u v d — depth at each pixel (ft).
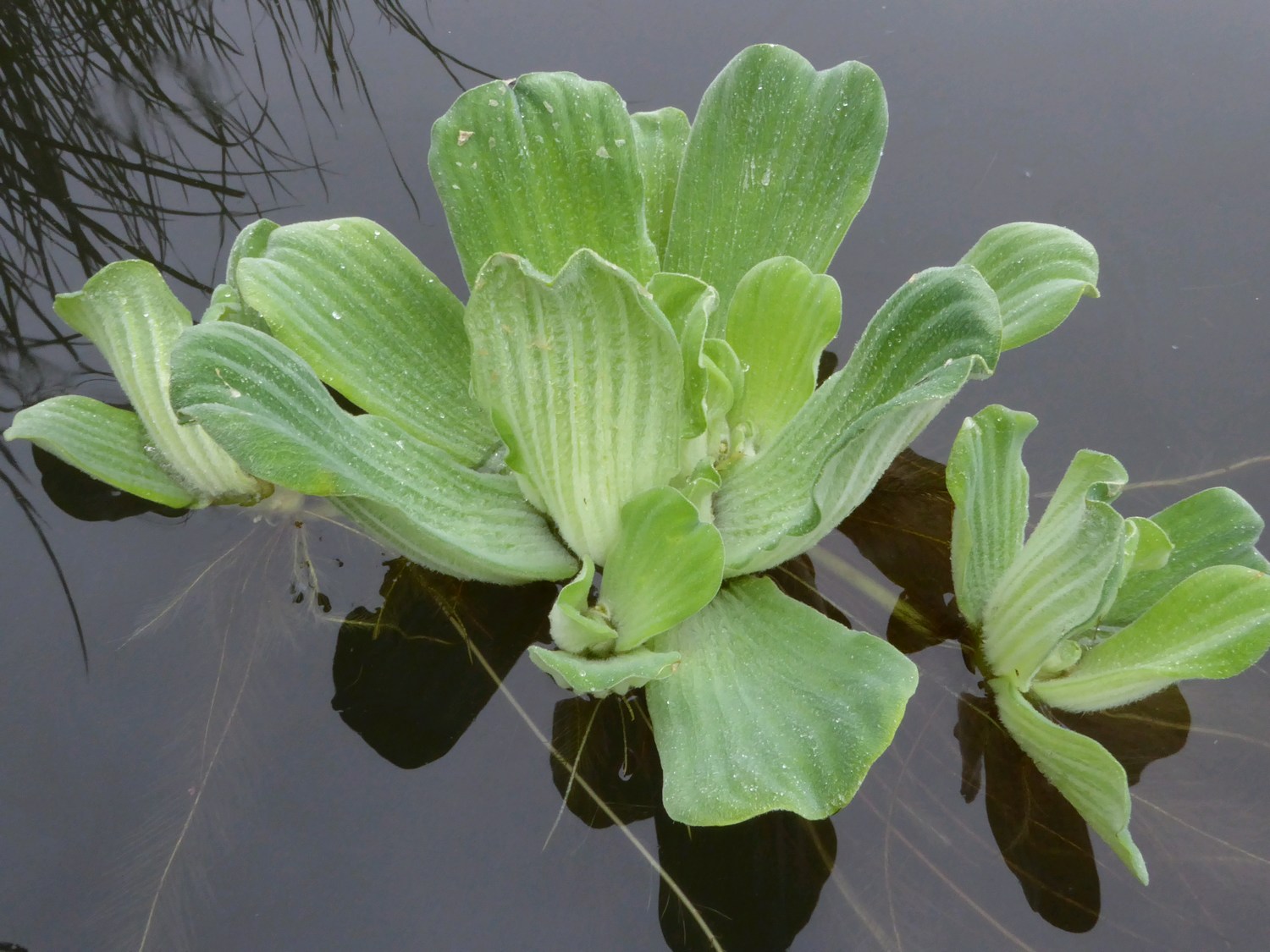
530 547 2.33
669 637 2.28
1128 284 2.59
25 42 2.92
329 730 2.26
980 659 2.30
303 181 2.72
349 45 2.91
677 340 2.29
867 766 2.15
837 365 2.52
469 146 2.39
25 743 2.24
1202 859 2.19
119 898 2.16
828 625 2.24
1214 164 2.72
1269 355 2.52
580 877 2.19
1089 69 2.85
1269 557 2.35
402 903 2.17
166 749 2.24
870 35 2.91
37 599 2.33
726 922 2.16
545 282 2.15
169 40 2.92
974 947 2.15
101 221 2.67
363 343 2.37
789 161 2.45
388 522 2.25
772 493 2.32
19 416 2.35
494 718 2.27
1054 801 2.23
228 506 2.42
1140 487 2.41
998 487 2.29
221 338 2.20
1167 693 2.30
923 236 2.64
